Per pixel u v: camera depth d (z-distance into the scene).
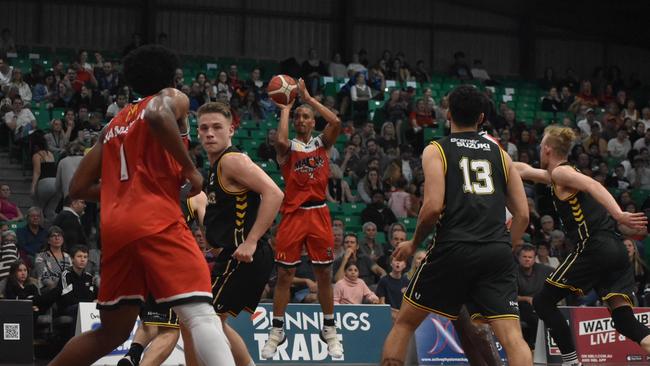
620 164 21.77
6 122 18.97
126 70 5.15
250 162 6.27
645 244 18.00
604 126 24.53
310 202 8.88
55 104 20.38
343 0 29.20
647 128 24.42
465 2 30.72
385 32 30.02
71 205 12.91
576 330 11.96
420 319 5.97
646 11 31.48
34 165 16.38
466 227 5.82
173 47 27.58
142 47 5.16
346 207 17.88
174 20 27.62
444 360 11.43
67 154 15.38
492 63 31.12
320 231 8.88
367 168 18.98
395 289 12.14
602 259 8.19
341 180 18.42
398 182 18.23
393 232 13.53
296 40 28.94
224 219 6.45
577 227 8.28
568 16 31.41
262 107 22.84
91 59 25.34
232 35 28.27
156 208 4.85
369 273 13.30
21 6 26.11
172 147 4.77
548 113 25.92
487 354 6.73
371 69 25.42
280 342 9.02
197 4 27.86
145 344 7.25
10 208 15.60
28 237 13.31
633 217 7.60
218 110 6.39
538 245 15.12
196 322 4.83
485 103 6.12
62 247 12.16
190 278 4.82
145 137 4.92
